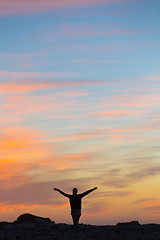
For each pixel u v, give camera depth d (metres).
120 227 25.08
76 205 18.61
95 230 23.48
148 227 24.52
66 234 21.41
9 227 25.86
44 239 19.25
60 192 18.78
